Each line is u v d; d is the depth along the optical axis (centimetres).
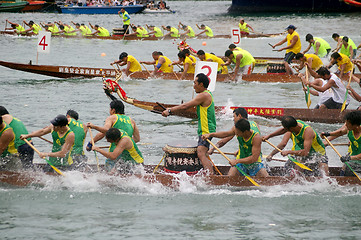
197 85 3033
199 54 6712
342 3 19912
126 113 5159
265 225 2562
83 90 6209
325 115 4731
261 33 12625
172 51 10094
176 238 2405
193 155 3083
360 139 2969
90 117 4878
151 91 6188
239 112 3022
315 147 3059
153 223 2581
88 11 19775
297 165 3114
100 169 3241
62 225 2548
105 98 5753
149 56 9412
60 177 3031
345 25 14662
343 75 6350
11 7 19562
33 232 2462
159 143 4094
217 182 3028
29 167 3177
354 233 2469
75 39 12106
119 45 11056
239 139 2966
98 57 9231
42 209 2752
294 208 2783
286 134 3209
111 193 2994
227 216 2673
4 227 2517
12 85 6494
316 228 2527
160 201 2881
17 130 3111
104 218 2641
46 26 12412
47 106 5303
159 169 3272
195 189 3027
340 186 3023
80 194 2970
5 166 3097
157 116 5053
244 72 6762
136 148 3067
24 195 2942
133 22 16838
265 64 8406
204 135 3002
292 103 5550
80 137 3114
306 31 13425
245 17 18462
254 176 3016
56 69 6988
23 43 11094
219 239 2395
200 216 2675
